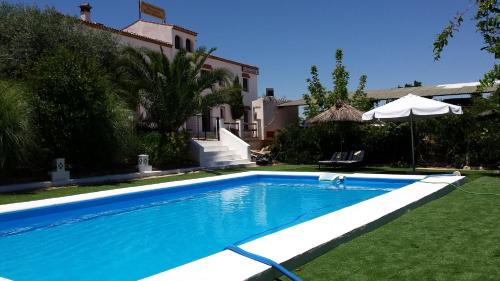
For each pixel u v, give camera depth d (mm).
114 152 15109
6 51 15891
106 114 14594
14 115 11891
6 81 13203
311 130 19688
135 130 17422
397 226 6109
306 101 24188
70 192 11484
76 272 5523
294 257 4406
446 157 16828
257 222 8445
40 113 13344
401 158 17875
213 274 3918
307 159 20047
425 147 17438
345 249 4949
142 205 10547
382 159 18438
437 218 6570
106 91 14898
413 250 4773
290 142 21078
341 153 17891
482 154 15578
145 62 17734
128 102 17516
